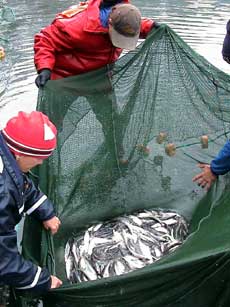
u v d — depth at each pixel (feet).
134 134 12.87
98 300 8.59
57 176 11.48
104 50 13.12
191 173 12.73
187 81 13.02
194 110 13.19
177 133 13.17
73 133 11.96
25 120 8.09
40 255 9.60
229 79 13.29
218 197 11.49
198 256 8.05
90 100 12.16
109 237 11.95
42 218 9.65
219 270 8.23
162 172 13.05
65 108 11.73
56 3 31.55
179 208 12.88
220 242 8.39
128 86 12.74
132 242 11.75
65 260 11.10
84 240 11.80
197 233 9.31
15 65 22.43
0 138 7.98
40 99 11.33
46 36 12.75
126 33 12.08
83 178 12.20
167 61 12.85
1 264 7.87
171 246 11.60
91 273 10.75
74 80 12.00
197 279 8.35
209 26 27.73
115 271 10.84
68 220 11.98
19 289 8.62
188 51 12.84
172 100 13.06
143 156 13.01
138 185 13.02
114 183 12.72
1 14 23.30
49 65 12.51
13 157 8.05
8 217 7.86
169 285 8.39
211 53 24.09
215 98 13.19
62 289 8.45
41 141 8.09
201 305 8.79
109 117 12.50
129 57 12.67
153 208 13.17
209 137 13.26
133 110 12.81
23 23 27.27
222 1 32.65
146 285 8.33
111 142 12.60
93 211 12.50
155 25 13.08
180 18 29.09
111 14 12.21
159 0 32.71
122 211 12.94
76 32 12.55
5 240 7.81
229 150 11.26
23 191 8.48
